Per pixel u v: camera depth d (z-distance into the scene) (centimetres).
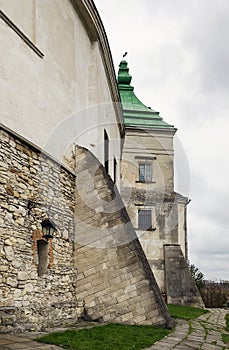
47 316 840
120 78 2555
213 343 814
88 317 966
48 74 994
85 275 999
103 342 703
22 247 815
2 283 746
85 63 1274
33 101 916
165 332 876
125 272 974
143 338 771
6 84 820
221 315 1510
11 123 826
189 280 2027
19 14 890
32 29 938
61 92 1061
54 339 679
